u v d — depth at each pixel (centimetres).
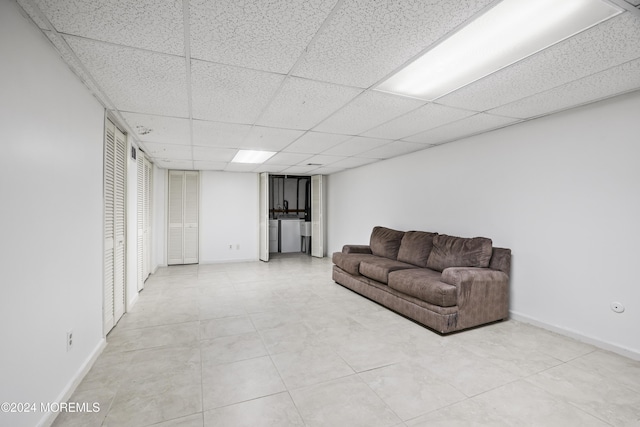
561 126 267
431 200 412
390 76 198
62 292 172
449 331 271
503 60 177
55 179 165
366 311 339
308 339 264
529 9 131
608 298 238
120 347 247
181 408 170
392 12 134
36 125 145
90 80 200
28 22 137
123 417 162
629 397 180
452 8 131
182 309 345
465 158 360
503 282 299
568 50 165
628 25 142
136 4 126
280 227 823
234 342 258
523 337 265
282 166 589
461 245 328
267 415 165
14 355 127
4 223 121
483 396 182
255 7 129
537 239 286
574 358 227
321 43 159
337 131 330
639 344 222
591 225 248
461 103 246
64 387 174
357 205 596
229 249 662
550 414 165
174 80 202
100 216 242
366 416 164
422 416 164
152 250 549
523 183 297
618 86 212
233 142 380
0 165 119
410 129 323
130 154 341
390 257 431
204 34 150
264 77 199
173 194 619
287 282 477
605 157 239
